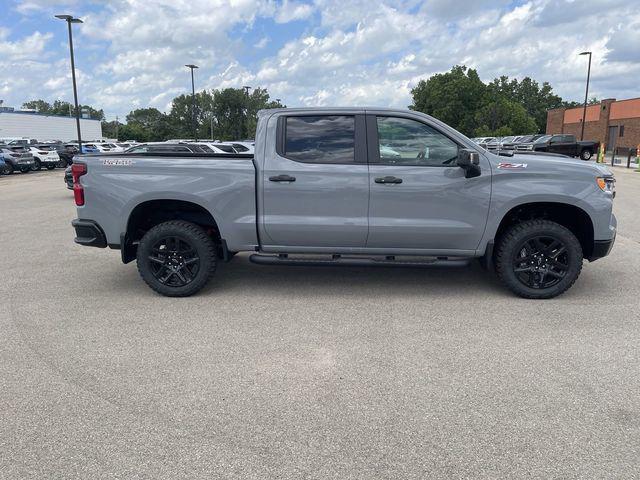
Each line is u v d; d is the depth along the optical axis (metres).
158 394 3.45
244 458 2.77
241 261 7.12
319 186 5.15
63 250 8.11
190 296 5.57
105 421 3.13
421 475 2.62
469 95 79.50
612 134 49.19
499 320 4.77
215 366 3.87
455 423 3.08
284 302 5.37
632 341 4.27
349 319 4.85
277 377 3.69
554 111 62.81
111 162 5.34
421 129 5.14
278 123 5.26
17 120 65.94
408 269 6.66
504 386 3.53
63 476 2.63
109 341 4.36
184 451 2.83
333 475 2.63
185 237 5.38
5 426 3.08
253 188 5.23
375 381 3.61
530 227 5.16
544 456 2.77
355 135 5.18
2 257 7.59
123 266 7.03
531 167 5.08
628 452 2.79
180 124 106.62
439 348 4.16
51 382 3.63
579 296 5.46
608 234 5.17
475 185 5.08
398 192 5.11
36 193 17.75
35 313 5.09
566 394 3.41
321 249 5.34
